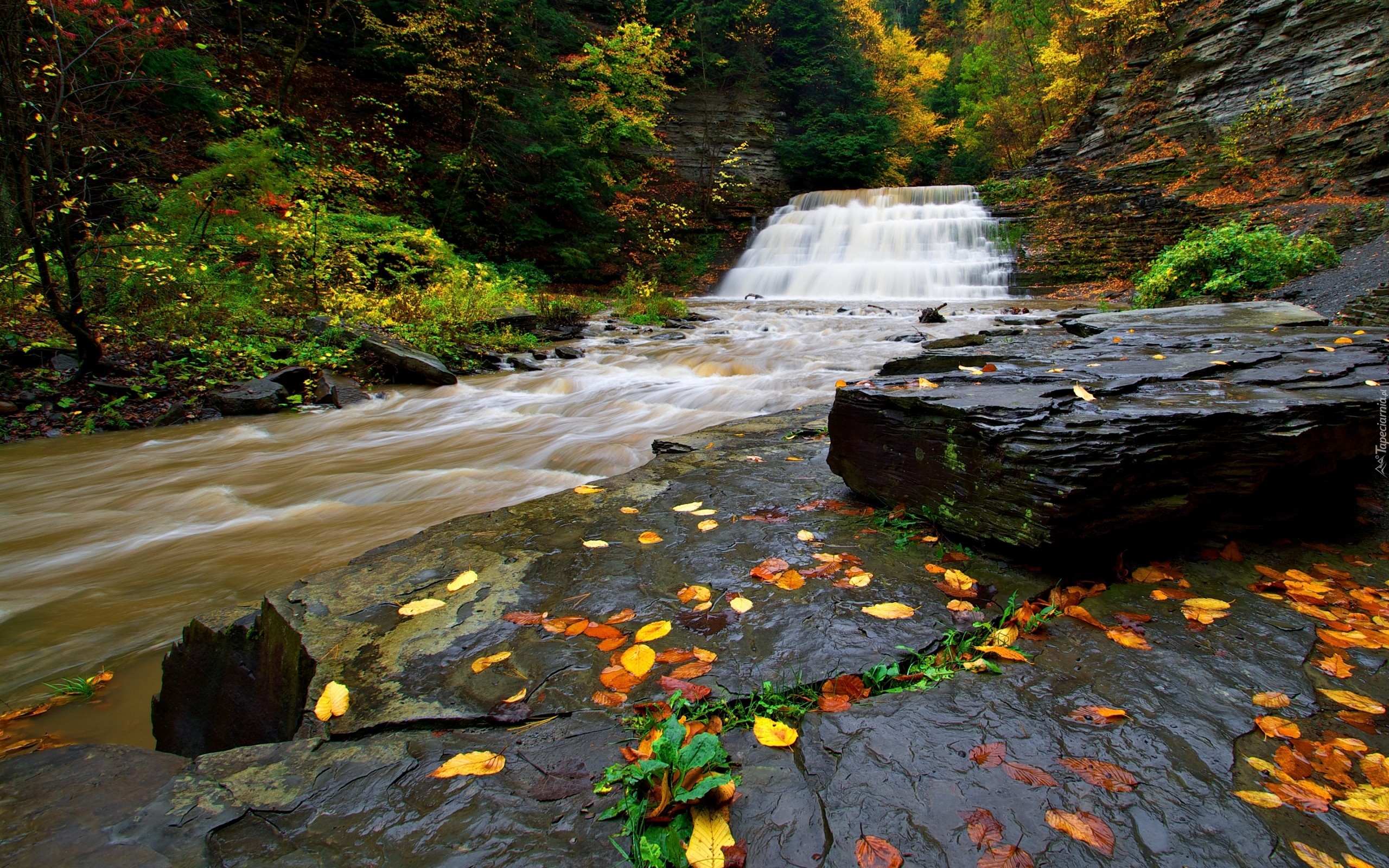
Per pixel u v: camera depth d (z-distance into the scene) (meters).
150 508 4.11
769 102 31.64
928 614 1.83
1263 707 1.42
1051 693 1.48
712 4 29.05
